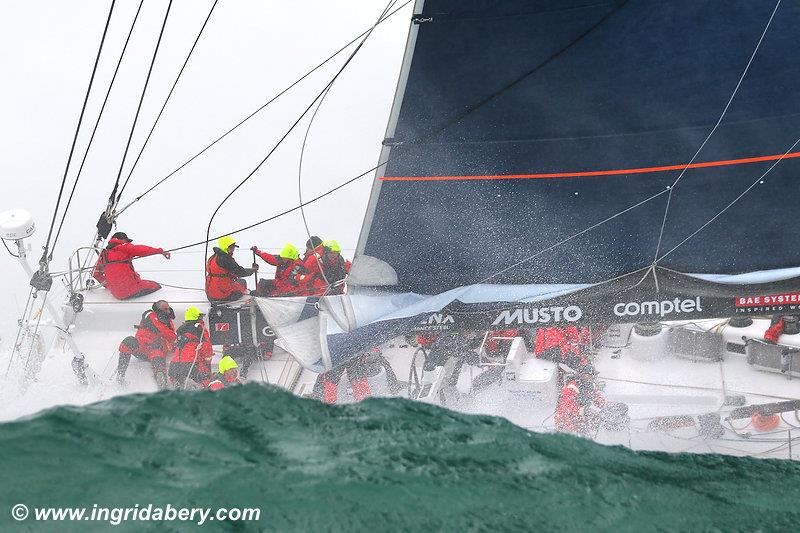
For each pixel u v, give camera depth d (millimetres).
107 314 37625
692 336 34344
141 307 37812
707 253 29984
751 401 31641
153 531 17719
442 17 27484
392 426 22797
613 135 28922
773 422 31125
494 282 30547
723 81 28266
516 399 32500
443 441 22297
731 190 29391
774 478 22578
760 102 28453
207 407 22641
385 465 20812
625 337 35500
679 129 28844
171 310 35375
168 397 22875
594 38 27734
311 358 31141
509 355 32844
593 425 30734
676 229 29828
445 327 30891
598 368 34250
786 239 29734
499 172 29406
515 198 29672
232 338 35375
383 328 30812
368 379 33438
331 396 33000
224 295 35938
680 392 32344
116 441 20578
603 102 28531
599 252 30141
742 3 27344
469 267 30422
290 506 18875
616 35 27703
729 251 29922
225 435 21406
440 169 29391
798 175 29094
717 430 30844
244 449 20859
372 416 23250
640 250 30062
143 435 20938
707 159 29109
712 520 20312
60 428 20828
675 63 28141
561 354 33438
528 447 22469
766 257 29938
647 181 29359
